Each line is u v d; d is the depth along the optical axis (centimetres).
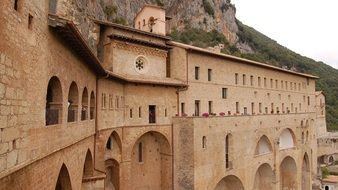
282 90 6544
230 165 4325
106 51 3769
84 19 4825
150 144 3994
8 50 1116
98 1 6438
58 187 2198
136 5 8981
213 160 4009
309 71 16362
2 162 1080
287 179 6022
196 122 3788
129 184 3603
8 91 1126
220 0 15012
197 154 3772
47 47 1552
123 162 3550
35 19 1379
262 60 14275
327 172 8338
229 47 13000
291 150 5778
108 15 7438
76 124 2169
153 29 4609
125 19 8206
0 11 1044
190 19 12925
